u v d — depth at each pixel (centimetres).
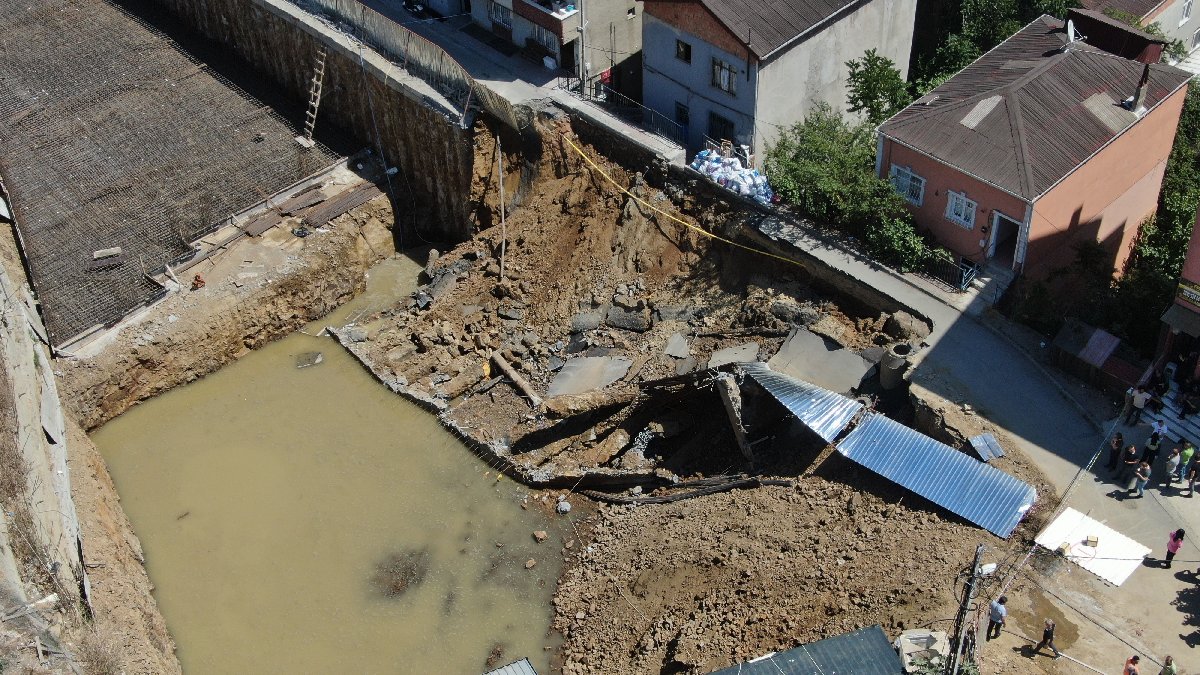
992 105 3919
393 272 5247
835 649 2805
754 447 3803
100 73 6200
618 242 4662
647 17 4719
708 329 4272
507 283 4788
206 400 4625
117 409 4562
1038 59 4100
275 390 4634
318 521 4041
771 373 3734
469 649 3569
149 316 4672
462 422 4338
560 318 4616
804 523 3425
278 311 4869
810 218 4316
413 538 3944
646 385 3931
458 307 4822
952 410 3522
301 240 5044
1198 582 2997
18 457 3606
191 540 4019
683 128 4897
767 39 4356
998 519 3152
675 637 3278
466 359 4594
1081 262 3969
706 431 3969
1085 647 2861
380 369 4634
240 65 6309
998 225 3881
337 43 5497
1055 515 3180
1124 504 3216
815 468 3600
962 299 3900
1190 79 4075
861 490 3428
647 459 4000
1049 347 3706
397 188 5459
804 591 3191
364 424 4422
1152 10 4950
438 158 5231
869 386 3762
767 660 2811
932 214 4072
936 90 4212
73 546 3575
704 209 4509
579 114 4897
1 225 5194
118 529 3962
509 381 4456
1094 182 3903
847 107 4897
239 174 5416
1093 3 4962
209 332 4694
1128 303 3762
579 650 3478
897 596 3053
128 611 3562
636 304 4494
